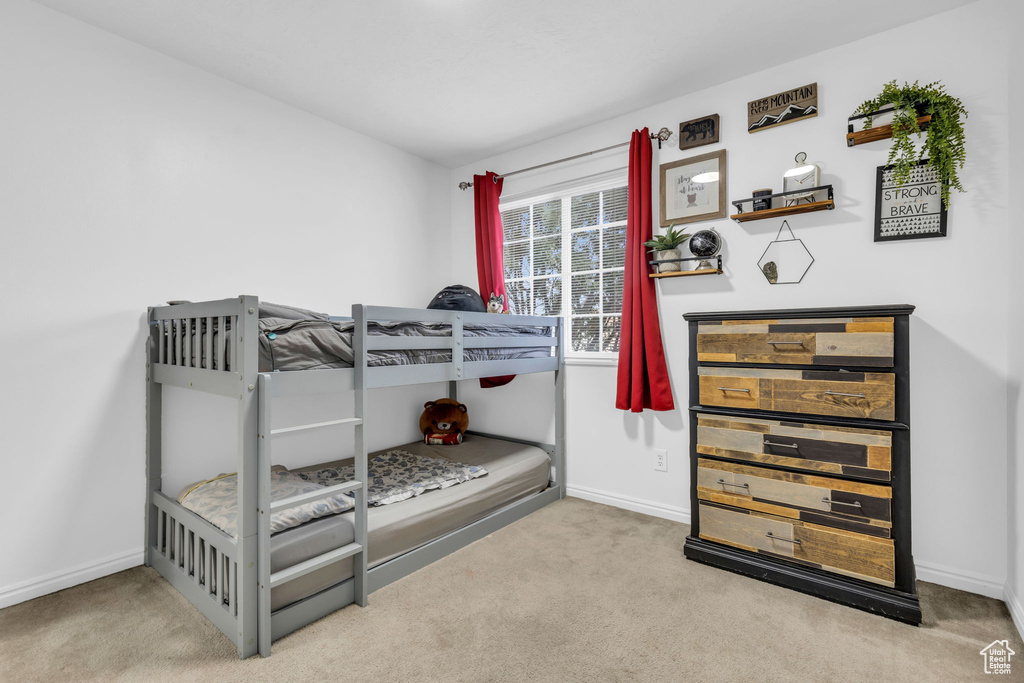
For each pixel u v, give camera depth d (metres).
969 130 2.00
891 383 1.85
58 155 2.01
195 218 2.42
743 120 2.54
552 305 3.39
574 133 3.19
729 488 2.20
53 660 1.59
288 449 2.81
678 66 2.44
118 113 2.17
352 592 1.94
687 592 2.01
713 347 2.25
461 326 2.43
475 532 2.52
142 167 2.24
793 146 2.40
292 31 2.14
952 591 2.01
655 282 2.83
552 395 3.31
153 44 2.23
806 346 2.01
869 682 1.50
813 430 2.00
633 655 1.63
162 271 2.31
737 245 2.56
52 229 2.00
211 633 1.74
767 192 2.37
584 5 1.97
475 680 1.51
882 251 2.19
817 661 1.59
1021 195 1.79
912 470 2.12
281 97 2.73
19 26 1.91
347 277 3.11
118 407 2.18
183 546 2.06
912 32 2.11
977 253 1.99
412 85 2.61
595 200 3.20
